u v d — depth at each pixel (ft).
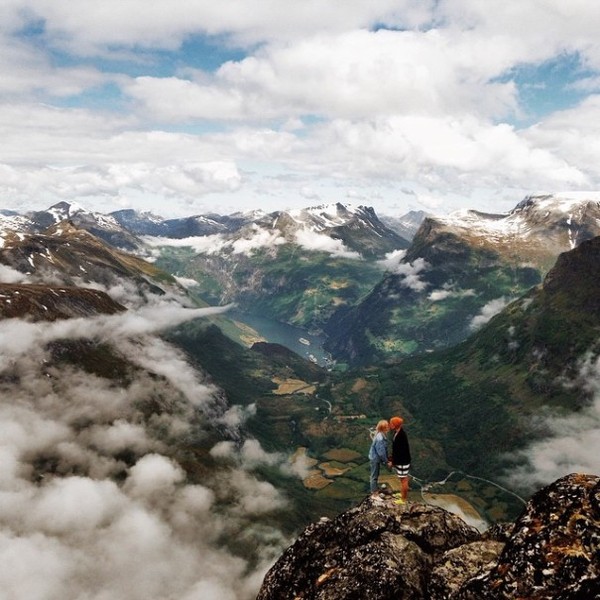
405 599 70.28
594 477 68.28
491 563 66.03
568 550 59.41
